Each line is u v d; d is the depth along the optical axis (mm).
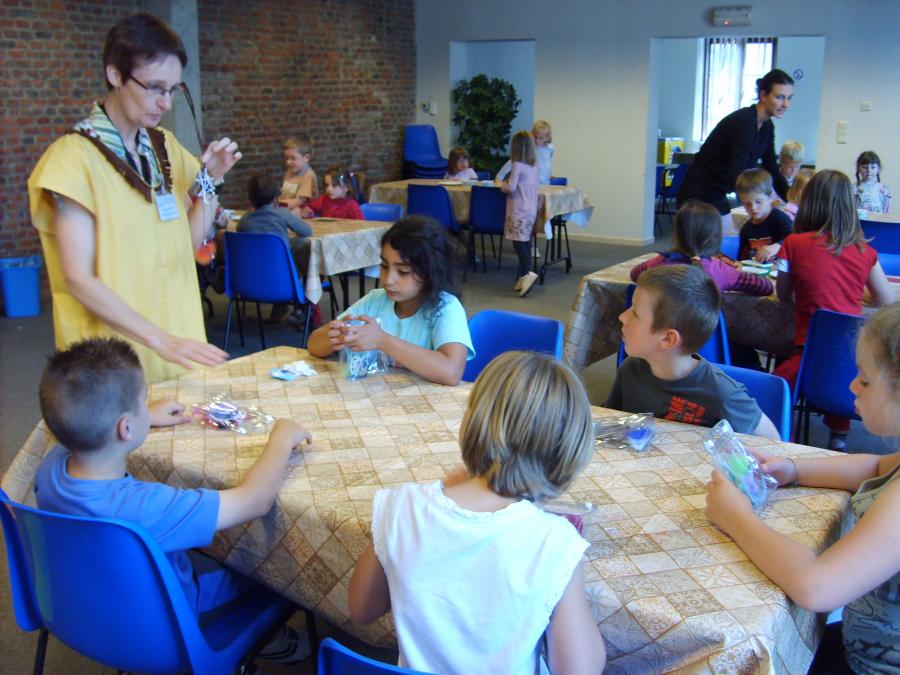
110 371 1398
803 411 3031
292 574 1532
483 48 11258
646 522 1409
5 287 5738
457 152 8055
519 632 1064
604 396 4191
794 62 12070
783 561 1220
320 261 4859
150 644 1430
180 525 1396
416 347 2105
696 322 1842
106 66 1931
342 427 1823
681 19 8375
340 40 9086
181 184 2238
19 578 1562
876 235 4629
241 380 2141
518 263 7555
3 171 6066
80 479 1427
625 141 8898
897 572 1212
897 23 7438
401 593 1114
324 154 9141
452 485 1187
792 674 1221
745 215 4961
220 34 7742
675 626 1147
